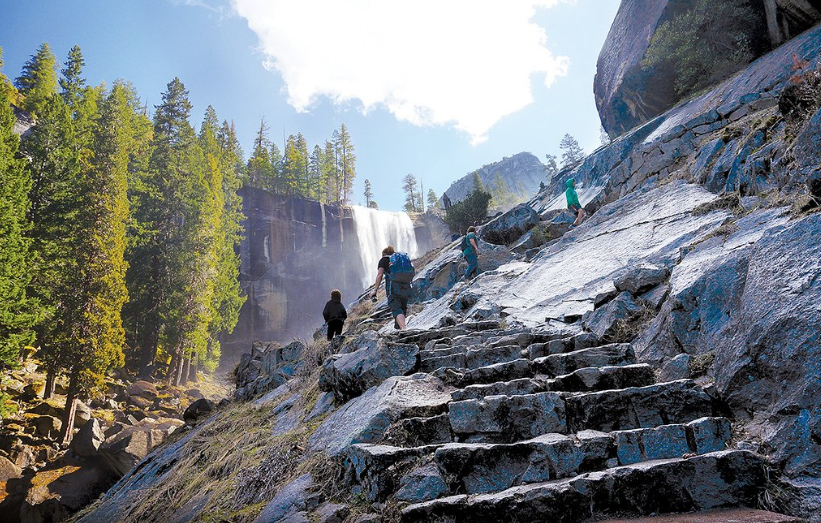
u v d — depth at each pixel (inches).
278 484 139.6
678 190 313.1
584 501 90.5
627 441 103.5
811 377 91.1
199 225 1612.9
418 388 154.9
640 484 90.5
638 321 173.9
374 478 112.0
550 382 136.3
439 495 103.8
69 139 1239.5
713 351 128.7
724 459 88.9
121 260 1179.9
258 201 2913.4
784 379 97.7
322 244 3002.0
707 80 701.9
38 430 871.7
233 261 2017.7
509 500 92.9
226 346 2395.4
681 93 775.7
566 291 260.4
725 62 657.6
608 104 989.8
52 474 718.5
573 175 776.3
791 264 111.9
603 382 131.5
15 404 912.9
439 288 524.7
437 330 241.0
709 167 299.9
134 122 2049.7
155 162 1838.1
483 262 492.1
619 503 90.0
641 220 299.0
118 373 1323.8
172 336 1459.2
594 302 211.6
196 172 1708.9
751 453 89.3
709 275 144.6
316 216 3063.5
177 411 1154.0
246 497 142.3
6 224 818.8
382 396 149.6
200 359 1705.2
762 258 123.7
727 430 100.8
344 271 3036.4
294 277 2827.3
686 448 99.6
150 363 1464.1
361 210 3339.1
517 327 230.4
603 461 101.8
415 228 3592.5
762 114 310.2
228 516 134.7
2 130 915.4
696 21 676.1
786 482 84.5
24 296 834.2
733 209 217.8
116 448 687.1
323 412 185.6
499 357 176.6
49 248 1093.1
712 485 87.7
